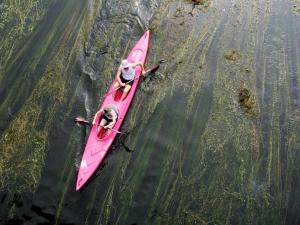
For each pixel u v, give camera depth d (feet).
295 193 32.14
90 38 40.37
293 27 42.27
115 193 31.81
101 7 42.42
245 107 36.63
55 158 33.37
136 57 39.04
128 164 33.27
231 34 41.47
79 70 38.34
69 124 35.22
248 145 34.58
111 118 34.30
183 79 38.27
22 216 30.45
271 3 44.11
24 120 34.83
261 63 39.52
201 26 41.91
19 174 32.22
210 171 33.22
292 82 38.32
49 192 31.65
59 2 42.93
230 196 32.04
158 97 37.06
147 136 34.86
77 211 30.96
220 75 38.55
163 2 43.29
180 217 30.94
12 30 40.37
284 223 30.94
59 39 40.19
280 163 33.58
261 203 31.73
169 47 40.29
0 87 36.68
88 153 33.17
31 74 37.65
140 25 41.63
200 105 36.78
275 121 35.86
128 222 30.66
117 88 36.27
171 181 32.58
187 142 34.73
